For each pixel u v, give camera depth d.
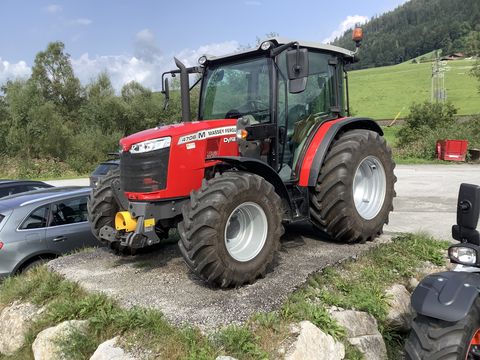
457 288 2.89
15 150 30.95
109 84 35.50
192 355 3.45
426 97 60.66
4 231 6.29
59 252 6.65
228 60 5.75
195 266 4.25
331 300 4.28
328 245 5.69
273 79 5.30
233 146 5.14
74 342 3.96
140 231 4.59
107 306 4.24
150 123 32.94
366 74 92.44
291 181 5.47
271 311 3.95
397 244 5.89
